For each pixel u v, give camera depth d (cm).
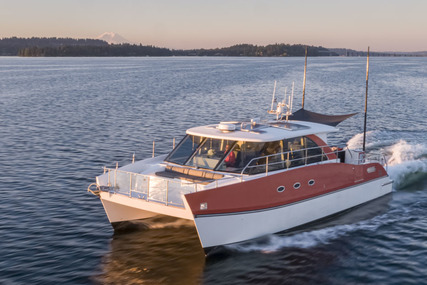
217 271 1005
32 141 2450
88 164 1967
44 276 985
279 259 1058
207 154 1209
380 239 1181
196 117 3347
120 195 1144
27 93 5200
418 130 2725
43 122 3089
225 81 7262
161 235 1209
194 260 1059
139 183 1209
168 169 1225
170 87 6059
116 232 1227
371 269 1022
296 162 1234
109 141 2464
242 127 1290
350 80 7500
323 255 1084
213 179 1126
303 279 976
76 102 4303
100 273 1002
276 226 1159
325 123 1585
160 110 3725
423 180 1680
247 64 16925
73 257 1079
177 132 2742
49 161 2009
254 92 5338
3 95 4947
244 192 1076
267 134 1209
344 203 1348
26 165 1936
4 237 1189
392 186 1614
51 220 1316
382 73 9769
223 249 1077
